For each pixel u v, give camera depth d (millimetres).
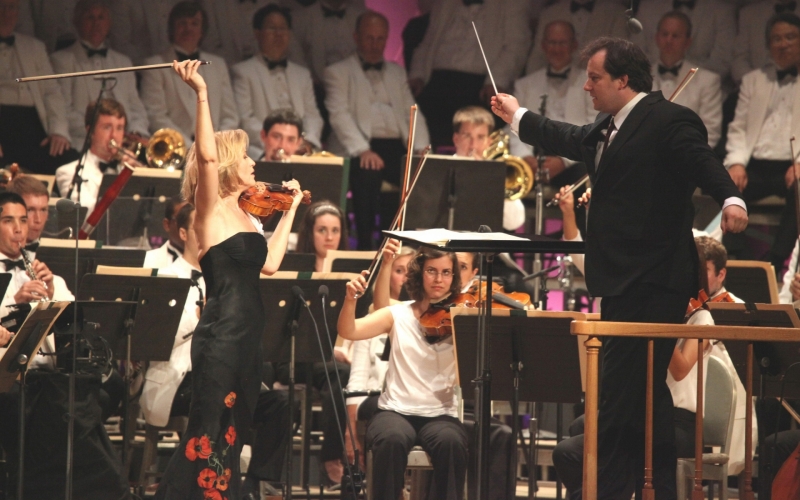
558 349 16500
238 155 15344
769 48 30469
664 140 13031
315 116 32344
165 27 33156
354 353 19812
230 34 33562
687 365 16641
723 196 12406
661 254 13133
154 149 27875
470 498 18281
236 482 14664
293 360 17656
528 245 13273
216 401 14422
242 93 31656
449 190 23953
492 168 24000
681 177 13211
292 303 17734
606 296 13242
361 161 30578
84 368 16141
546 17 33875
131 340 17641
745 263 21125
